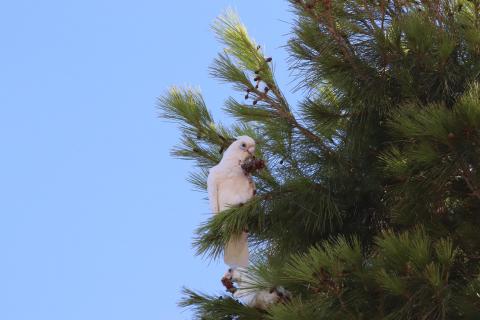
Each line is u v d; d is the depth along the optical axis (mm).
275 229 12648
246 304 11875
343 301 10289
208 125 13602
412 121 11141
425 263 9852
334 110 12883
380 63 12492
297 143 12914
